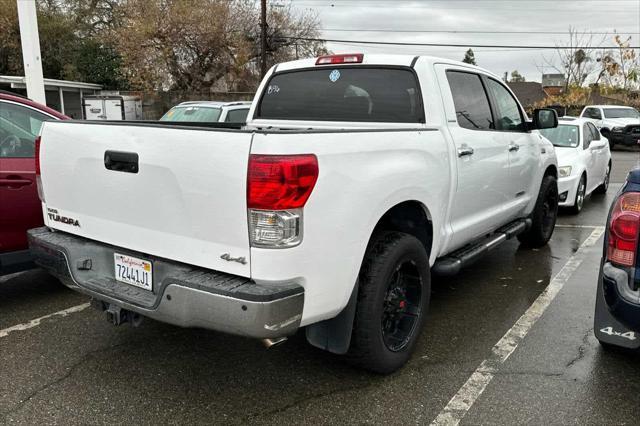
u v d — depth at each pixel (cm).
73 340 397
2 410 306
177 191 280
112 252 327
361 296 318
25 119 471
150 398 321
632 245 298
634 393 327
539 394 326
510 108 535
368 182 297
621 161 1759
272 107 476
